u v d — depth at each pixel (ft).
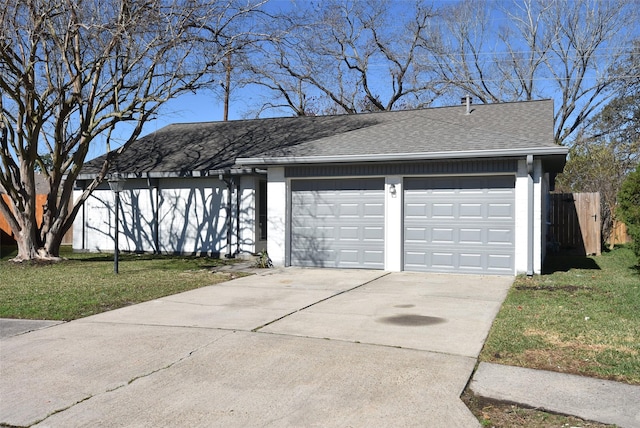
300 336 21.16
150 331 22.24
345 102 111.14
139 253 58.44
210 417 13.58
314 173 43.42
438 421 13.19
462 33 103.91
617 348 18.81
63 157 47.55
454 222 39.83
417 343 19.89
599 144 90.99
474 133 41.75
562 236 55.93
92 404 14.52
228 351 19.16
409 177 40.98
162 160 58.80
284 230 44.45
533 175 37.45
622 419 13.25
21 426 13.28
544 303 26.96
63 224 49.03
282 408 14.07
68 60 46.62
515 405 14.23
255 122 65.77
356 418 13.39
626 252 51.47
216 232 55.06
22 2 41.70
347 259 43.09
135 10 43.60
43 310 26.61
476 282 35.12
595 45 93.30
